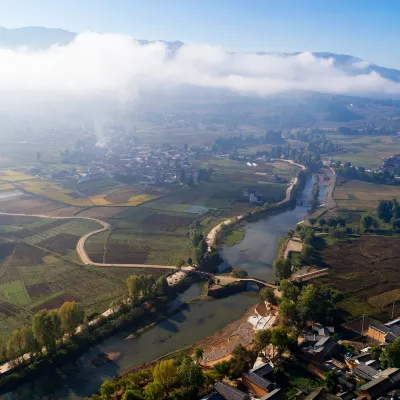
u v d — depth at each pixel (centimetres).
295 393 15912
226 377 17125
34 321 18812
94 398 15538
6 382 17575
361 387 15512
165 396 15700
